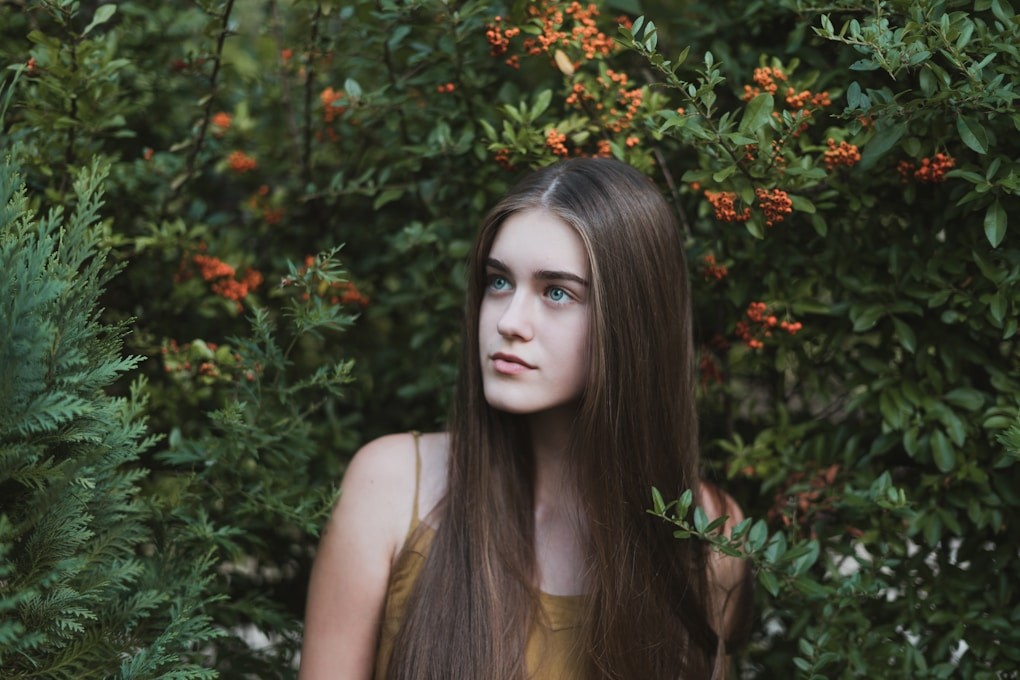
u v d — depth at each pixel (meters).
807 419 1.70
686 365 1.44
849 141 1.45
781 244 1.54
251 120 1.94
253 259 1.86
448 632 1.34
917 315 1.50
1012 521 1.46
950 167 1.36
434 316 1.83
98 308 1.73
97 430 1.09
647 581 1.40
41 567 1.03
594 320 1.31
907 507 1.44
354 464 1.47
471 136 1.61
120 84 1.76
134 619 1.19
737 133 1.33
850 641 1.48
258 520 1.61
